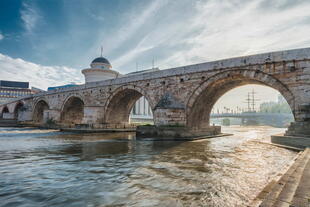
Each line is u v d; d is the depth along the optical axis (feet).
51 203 15.14
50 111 113.91
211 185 18.88
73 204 14.97
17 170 24.16
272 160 29.58
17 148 42.22
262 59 49.67
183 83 65.00
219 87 65.82
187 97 63.62
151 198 15.98
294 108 44.83
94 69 143.23
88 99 101.45
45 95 133.59
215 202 15.06
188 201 15.33
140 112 229.25
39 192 17.30
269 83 48.67
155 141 55.88
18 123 140.05
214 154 35.04
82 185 19.03
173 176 21.81
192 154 35.17
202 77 60.64
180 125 62.44
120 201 15.48
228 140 60.49
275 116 262.06
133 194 16.81
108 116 94.89
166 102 63.72
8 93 290.56
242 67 53.06
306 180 14.15
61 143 50.83
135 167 25.72
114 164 27.45
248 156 33.12
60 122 116.26
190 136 63.05
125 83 84.33
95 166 26.23
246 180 20.43
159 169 24.71
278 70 47.52
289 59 46.03
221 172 23.32
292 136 41.96
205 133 74.18
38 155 34.12
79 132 89.51
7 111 212.02
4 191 17.49
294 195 10.79
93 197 16.29
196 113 69.51
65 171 23.79
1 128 114.32
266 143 49.52
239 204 14.62
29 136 70.44
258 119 292.40
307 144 36.63
